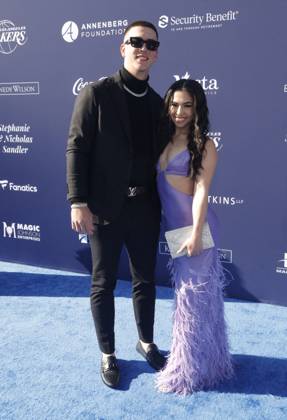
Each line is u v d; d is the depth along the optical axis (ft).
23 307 10.94
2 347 9.02
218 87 10.68
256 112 10.43
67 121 12.51
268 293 11.17
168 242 7.33
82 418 6.91
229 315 10.50
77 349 8.94
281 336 9.46
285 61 9.95
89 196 7.27
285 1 9.71
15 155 13.52
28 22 12.49
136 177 7.30
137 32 6.77
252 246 11.09
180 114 6.85
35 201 13.52
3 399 7.38
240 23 10.20
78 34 11.91
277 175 10.51
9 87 13.15
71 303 11.16
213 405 7.23
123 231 7.54
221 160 10.97
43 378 7.97
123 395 7.49
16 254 14.17
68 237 13.25
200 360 7.54
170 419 6.89
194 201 7.00
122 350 8.89
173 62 11.01
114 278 7.75
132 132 7.08
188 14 10.66
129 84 7.04
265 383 7.81
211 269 7.41
